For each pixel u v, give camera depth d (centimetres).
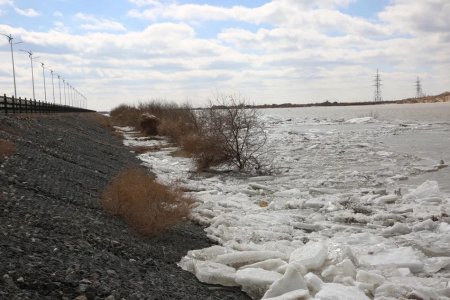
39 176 1366
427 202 1648
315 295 773
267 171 2452
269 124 8106
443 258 1022
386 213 1466
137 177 1391
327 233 1295
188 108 3897
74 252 794
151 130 4697
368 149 3466
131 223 1110
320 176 2319
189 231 1196
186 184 2006
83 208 1161
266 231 1252
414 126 6291
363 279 869
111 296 655
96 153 2502
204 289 840
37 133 2369
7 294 570
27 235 805
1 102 2944
